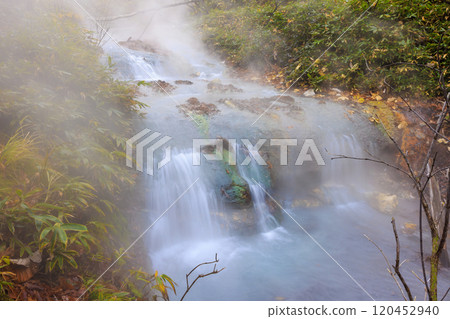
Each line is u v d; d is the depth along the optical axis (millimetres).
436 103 6316
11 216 2504
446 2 6957
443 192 5035
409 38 6797
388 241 4500
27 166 2971
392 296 3465
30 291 2400
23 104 3434
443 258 4027
